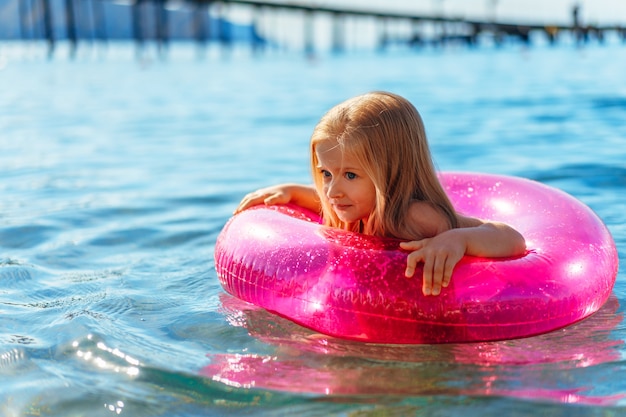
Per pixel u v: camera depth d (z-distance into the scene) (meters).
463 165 5.50
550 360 2.19
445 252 2.30
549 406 1.91
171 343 2.33
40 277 3.05
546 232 2.66
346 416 1.88
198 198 4.62
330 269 2.42
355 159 2.42
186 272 3.11
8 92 12.94
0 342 2.34
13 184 5.09
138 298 2.76
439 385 2.04
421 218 2.49
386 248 2.42
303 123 8.44
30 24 31.02
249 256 2.62
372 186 2.46
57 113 9.72
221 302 2.71
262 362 2.20
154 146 6.89
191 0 33.06
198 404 1.96
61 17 31.27
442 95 11.07
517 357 2.22
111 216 4.14
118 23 31.61
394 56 28.47
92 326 2.43
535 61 20.02
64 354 2.25
